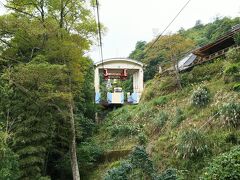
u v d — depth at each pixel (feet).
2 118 43.14
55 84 46.14
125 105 85.20
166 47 65.92
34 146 44.45
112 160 55.57
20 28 44.91
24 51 49.67
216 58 63.57
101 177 51.08
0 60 45.57
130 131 60.70
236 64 51.98
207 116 45.70
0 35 46.44
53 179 56.59
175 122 50.42
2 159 35.06
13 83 42.75
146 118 62.49
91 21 48.03
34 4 46.60
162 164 42.86
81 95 68.59
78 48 47.21
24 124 43.65
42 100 44.50
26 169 43.14
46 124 45.88
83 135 66.03
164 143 46.91
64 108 49.47
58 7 47.11
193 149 39.88
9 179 36.27
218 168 32.12
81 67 51.83
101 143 62.95
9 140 42.27
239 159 31.86
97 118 78.13
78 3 47.42
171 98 62.34
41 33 44.42
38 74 42.42
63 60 47.70
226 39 63.87
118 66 91.97
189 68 70.64
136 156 38.06
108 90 95.71
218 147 38.34
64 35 46.93
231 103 41.47
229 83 50.37
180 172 38.50
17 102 43.93
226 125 40.50
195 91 51.70
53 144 53.67
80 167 55.62
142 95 79.46
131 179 37.81
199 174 37.09
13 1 46.62
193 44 68.23
